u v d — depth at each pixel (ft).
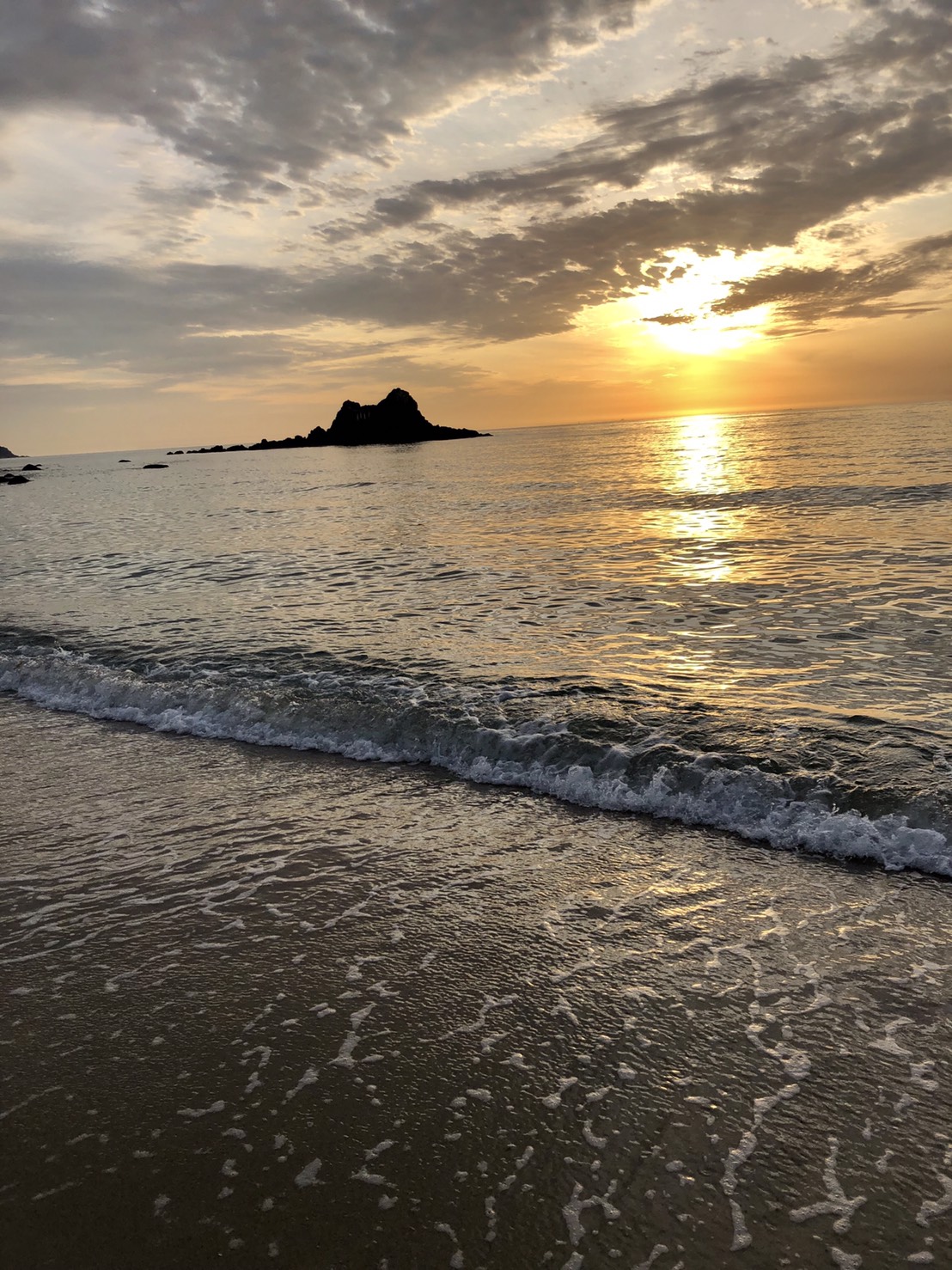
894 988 15.07
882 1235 10.36
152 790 26.81
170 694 35.53
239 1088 13.44
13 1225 11.03
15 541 97.96
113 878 20.95
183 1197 11.36
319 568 65.31
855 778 22.79
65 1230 10.91
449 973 16.38
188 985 16.38
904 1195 10.89
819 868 19.61
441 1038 14.47
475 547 71.61
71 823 24.48
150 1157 12.10
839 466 122.21
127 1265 10.33
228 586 59.77
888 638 36.35
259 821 24.03
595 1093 13.00
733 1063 13.48
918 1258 10.03
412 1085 13.34
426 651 38.86
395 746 28.99
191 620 49.14
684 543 66.33
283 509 124.36
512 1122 12.47
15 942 18.24
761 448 184.65
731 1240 10.39
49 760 30.22
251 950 17.48
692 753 25.35
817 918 17.53
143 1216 11.07
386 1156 11.95
